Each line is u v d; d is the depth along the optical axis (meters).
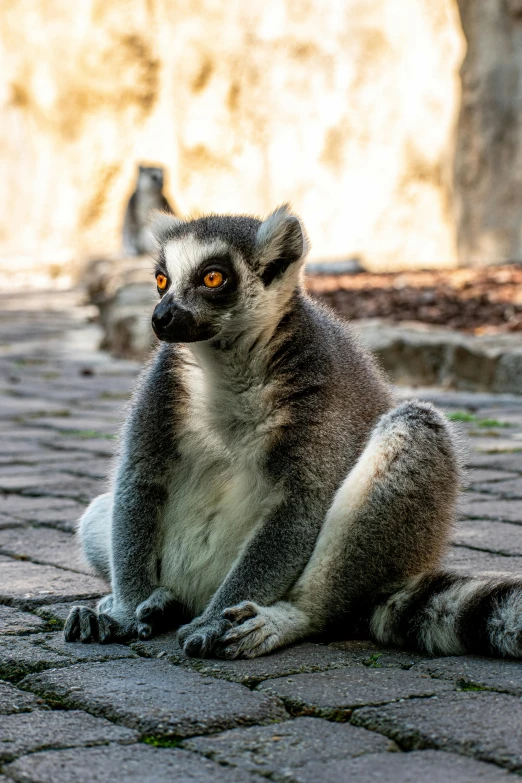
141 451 4.52
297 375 4.36
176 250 4.66
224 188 25.58
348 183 22.50
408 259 21.50
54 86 29.31
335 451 4.32
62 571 5.43
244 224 4.84
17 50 29.88
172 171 27.61
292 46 23.50
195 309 4.45
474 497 7.06
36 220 30.72
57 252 30.03
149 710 3.36
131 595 4.51
